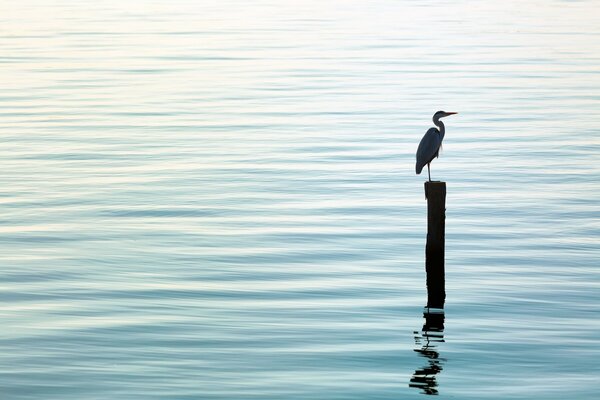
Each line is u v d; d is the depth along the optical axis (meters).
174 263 19.50
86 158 28.69
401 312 16.92
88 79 43.06
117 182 25.94
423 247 20.62
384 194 24.86
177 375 14.36
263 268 19.22
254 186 25.58
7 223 22.27
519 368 14.70
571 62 47.56
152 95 39.28
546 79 42.88
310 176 26.64
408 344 15.55
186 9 72.88
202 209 23.44
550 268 19.19
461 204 23.84
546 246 20.56
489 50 51.84
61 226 22.06
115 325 16.19
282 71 45.25
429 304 17.28
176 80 42.84
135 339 15.62
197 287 18.09
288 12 70.88
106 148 30.00
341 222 22.41
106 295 17.62
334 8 73.94
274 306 17.16
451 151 29.56
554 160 28.25
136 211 23.27
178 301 17.34
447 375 14.49
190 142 30.89
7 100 38.06
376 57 49.53
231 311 16.88
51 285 18.19
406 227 22.03
